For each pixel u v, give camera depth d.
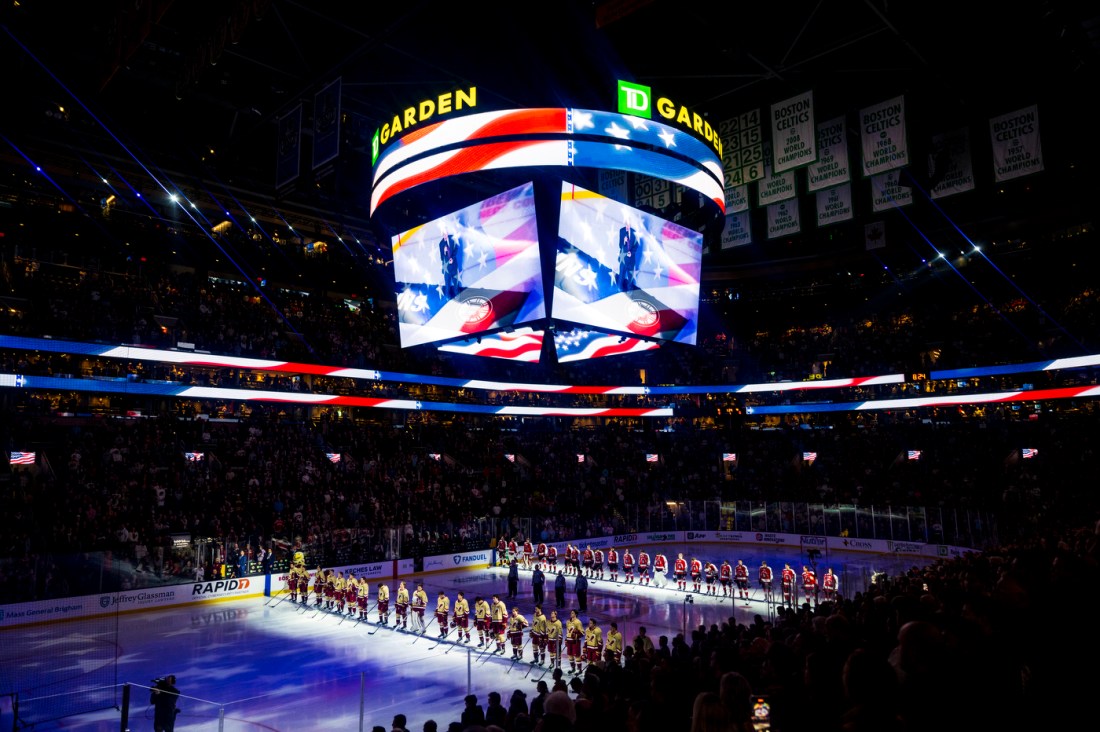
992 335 45.81
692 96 30.20
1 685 17.70
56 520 27.27
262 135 35.34
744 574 29.14
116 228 36.78
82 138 34.47
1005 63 25.78
